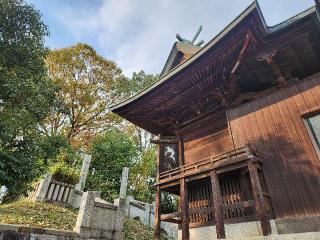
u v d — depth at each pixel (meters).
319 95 5.87
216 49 6.80
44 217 10.20
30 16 13.05
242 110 7.28
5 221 8.37
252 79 8.00
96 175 20.00
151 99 8.80
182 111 9.65
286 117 6.25
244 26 6.12
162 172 8.52
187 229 6.32
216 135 8.35
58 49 28.86
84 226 8.82
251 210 6.34
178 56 11.65
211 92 8.41
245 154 6.31
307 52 6.93
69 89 27.36
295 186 5.46
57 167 15.59
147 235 12.83
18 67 12.52
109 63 31.22
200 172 6.79
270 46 6.75
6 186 8.84
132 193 21.83
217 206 5.89
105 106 29.28
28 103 11.20
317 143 5.56
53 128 25.69
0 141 9.38
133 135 29.92
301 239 4.32
